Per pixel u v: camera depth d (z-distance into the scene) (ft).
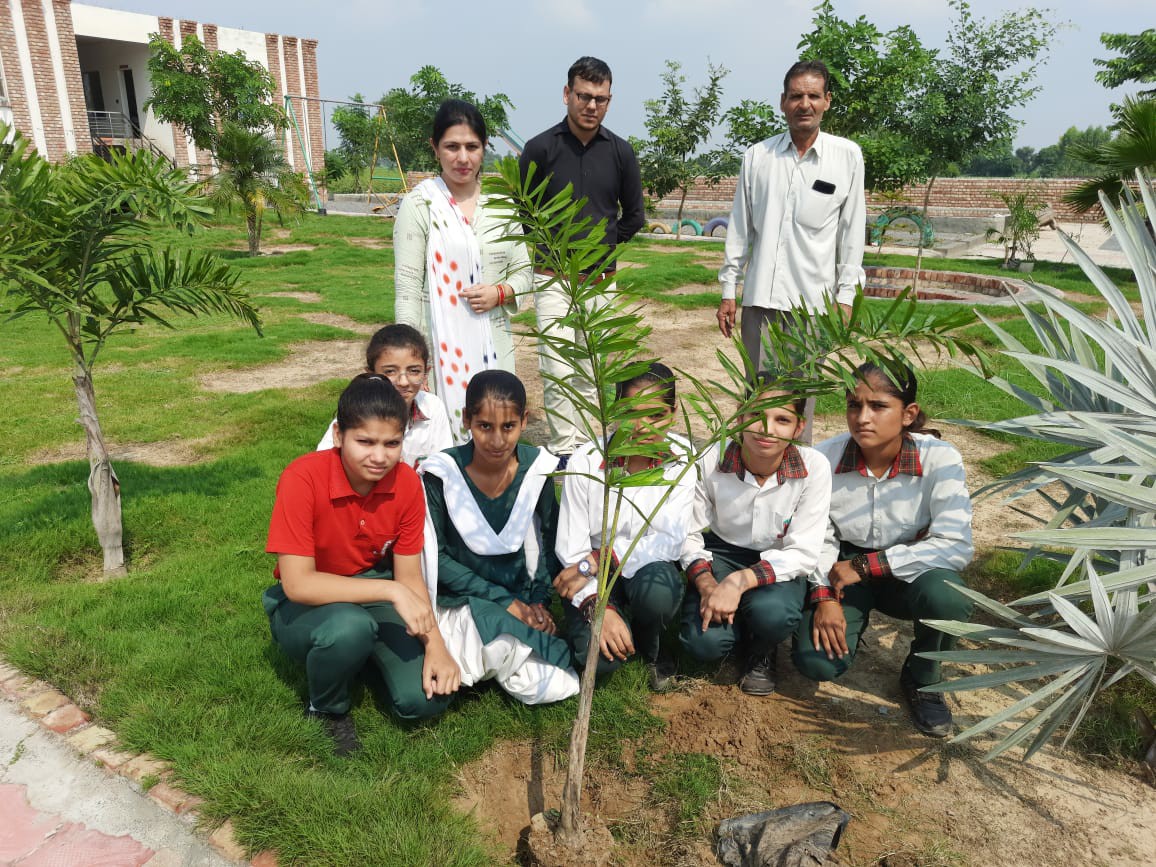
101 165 10.18
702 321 34.12
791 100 12.64
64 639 9.95
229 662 9.46
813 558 9.25
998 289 43.50
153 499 14.62
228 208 55.16
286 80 96.07
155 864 6.84
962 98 45.60
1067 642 7.15
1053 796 8.11
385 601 8.12
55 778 7.76
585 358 6.50
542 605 9.70
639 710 9.19
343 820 7.18
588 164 14.67
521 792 8.11
